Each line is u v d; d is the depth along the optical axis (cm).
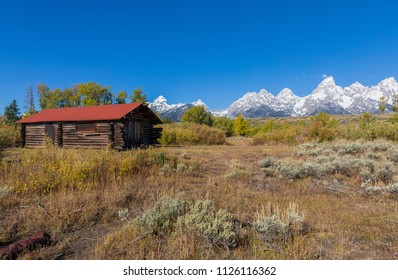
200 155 1698
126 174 892
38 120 2344
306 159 1385
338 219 530
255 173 1074
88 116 2177
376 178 862
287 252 389
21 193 669
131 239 427
